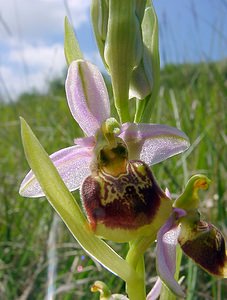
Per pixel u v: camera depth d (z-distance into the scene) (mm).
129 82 50
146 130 49
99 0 51
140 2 50
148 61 51
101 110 49
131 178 47
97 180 47
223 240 49
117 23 49
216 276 47
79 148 49
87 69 48
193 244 47
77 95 48
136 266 49
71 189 50
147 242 48
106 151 48
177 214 46
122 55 49
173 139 49
